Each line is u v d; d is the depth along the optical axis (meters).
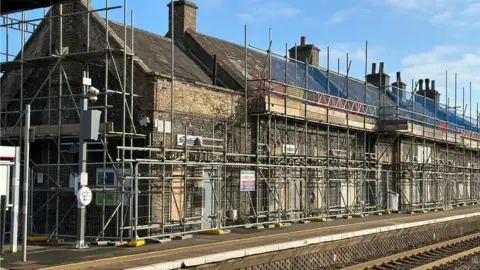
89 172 16.73
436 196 31.59
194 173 17.48
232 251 11.95
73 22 17.61
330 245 14.85
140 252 12.39
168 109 16.59
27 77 18.31
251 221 19.52
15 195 12.69
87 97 13.12
